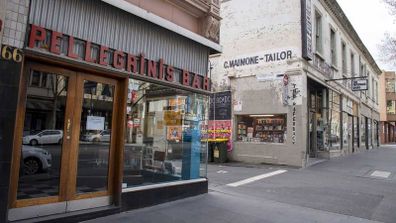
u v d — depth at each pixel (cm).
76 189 567
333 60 1964
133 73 650
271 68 1523
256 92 1561
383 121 4700
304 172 1244
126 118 645
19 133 495
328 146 1786
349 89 2306
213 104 1706
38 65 522
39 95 522
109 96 630
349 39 2330
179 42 770
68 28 545
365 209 711
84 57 562
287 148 1434
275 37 1531
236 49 1662
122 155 630
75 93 572
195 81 808
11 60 464
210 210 664
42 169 522
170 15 756
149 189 675
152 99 707
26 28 484
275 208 703
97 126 607
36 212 509
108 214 592
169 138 755
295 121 1423
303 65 1438
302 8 1461
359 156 2042
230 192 858
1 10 452
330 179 1091
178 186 746
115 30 623
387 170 1351
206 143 857
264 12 1585
